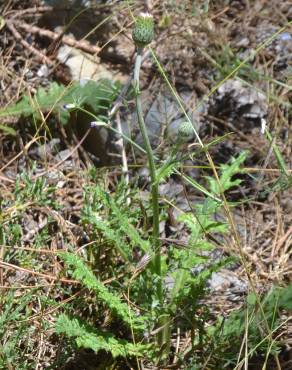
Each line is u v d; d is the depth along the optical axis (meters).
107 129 4.77
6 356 3.38
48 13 5.43
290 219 4.55
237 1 5.74
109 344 3.34
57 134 4.88
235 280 4.15
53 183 4.43
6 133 4.78
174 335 3.78
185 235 4.34
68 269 3.72
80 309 3.73
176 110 4.95
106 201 3.51
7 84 5.10
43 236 3.93
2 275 3.79
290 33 5.46
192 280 3.52
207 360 3.38
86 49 5.24
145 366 3.58
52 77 5.18
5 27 5.36
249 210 4.64
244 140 4.96
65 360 3.51
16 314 3.48
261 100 5.07
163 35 5.35
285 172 3.95
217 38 5.32
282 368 3.65
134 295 3.62
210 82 5.17
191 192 4.69
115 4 5.48
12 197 4.25
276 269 4.23
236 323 3.58
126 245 3.66
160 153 4.68
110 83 4.80
